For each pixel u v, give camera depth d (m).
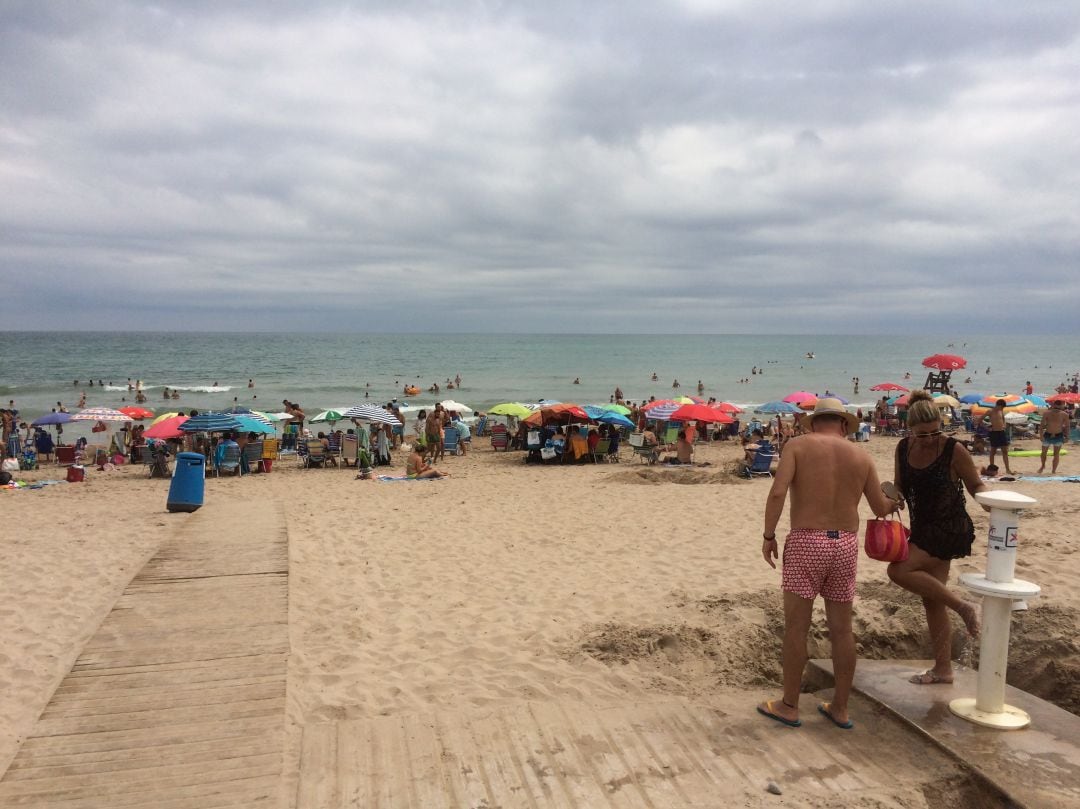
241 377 58.97
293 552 8.07
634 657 4.98
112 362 77.56
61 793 3.17
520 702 4.23
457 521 10.06
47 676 4.97
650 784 3.08
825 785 3.04
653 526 9.58
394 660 5.02
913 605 5.60
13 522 10.27
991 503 3.41
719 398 45.75
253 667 4.62
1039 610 5.34
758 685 4.64
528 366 79.06
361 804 3.00
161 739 3.68
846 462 3.47
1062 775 2.99
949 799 3.00
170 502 10.83
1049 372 73.56
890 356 113.56
